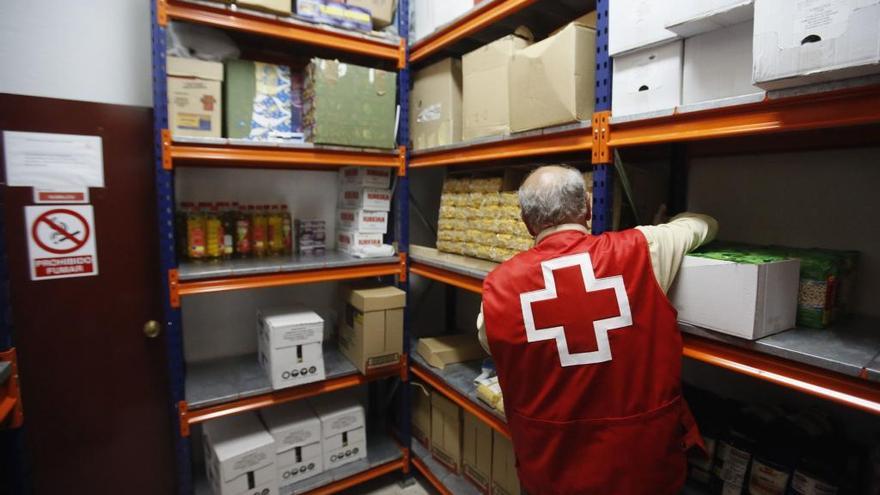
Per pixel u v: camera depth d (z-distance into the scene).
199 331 2.22
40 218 1.75
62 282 1.81
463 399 1.87
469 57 1.75
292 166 2.32
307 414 2.12
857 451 1.21
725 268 0.98
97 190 1.85
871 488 1.08
